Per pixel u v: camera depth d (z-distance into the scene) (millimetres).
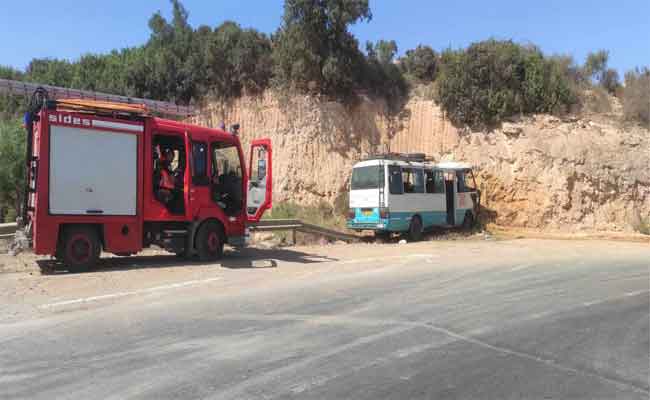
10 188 18688
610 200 24438
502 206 25094
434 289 9906
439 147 27125
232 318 7570
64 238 11266
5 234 13633
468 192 23859
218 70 27328
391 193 19625
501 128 26250
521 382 5086
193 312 7953
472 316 7754
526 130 25656
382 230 19891
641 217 24172
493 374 5301
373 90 28219
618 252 16500
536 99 26641
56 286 9883
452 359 5770
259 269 12359
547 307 8398
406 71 30656
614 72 29703
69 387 4883
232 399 4594
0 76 29516
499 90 26703
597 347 6270
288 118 26062
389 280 10922
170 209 12734
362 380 5094
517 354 5973
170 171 13039
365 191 20000
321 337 6590
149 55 28719
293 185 25312
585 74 29406
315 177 25469
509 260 14258
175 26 29531
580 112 27219
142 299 8914
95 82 27812
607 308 8359
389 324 7254
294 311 8031
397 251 16438
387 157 20672
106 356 5816
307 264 13273
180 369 5383
